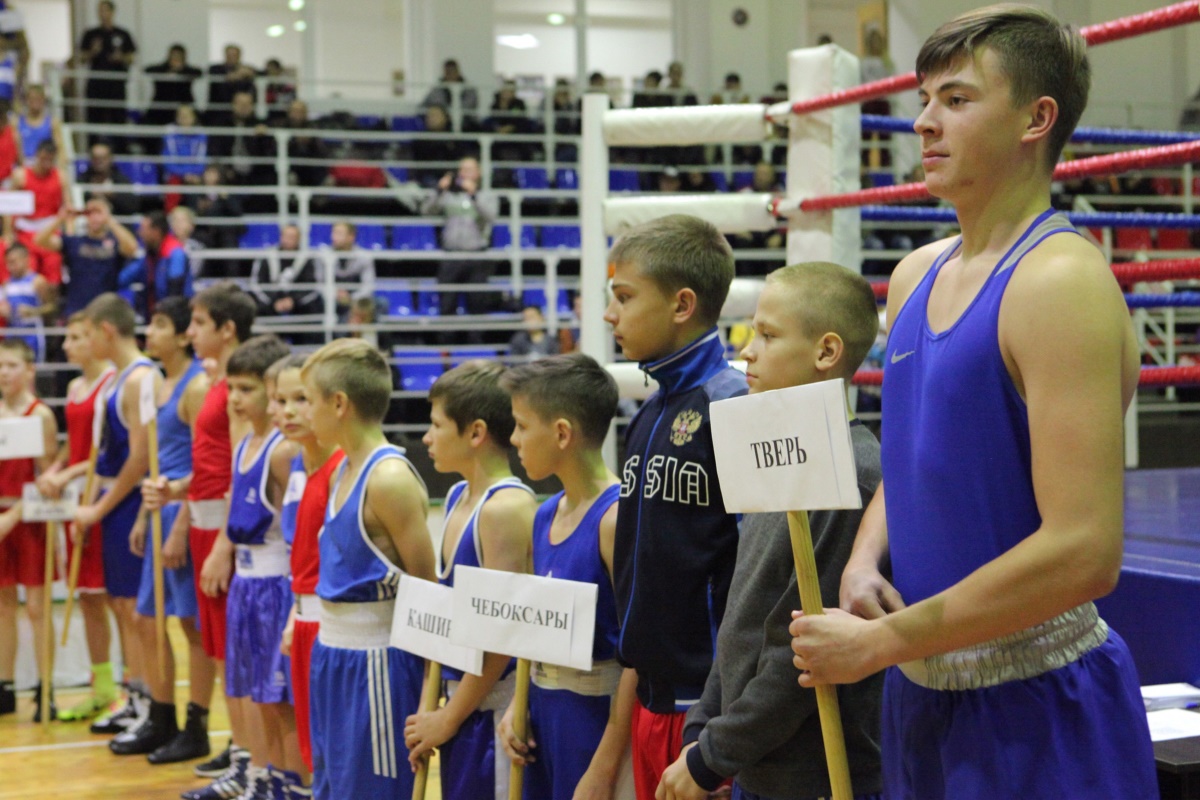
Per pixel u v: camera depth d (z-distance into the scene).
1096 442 1.01
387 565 2.33
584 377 1.96
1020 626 1.03
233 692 3.08
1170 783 1.61
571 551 1.94
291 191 8.52
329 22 13.61
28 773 3.51
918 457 1.13
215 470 3.45
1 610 4.21
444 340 7.89
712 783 1.47
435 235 9.23
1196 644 1.82
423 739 2.11
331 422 2.41
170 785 3.39
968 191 1.12
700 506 1.69
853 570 1.25
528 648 1.85
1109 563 1.00
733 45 12.80
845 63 2.97
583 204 3.38
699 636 1.70
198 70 10.11
